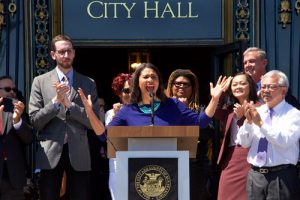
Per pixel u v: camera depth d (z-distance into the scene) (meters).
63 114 8.09
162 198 6.17
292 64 10.27
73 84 8.27
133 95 6.98
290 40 10.27
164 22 10.29
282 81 7.43
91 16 10.26
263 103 8.02
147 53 12.21
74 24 10.25
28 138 8.29
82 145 8.10
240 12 10.30
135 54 12.20
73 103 8.02
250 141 7.50
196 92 8.91
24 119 8.58
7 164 8.27
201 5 10.30
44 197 8.10
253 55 8.74
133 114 6.92
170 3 10.29
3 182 8.29
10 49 10.15
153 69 6.93
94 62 12.84
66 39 8.30
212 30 10.31
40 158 8.11
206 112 7.27
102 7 10.26
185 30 10.30
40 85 8.26
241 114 7.65
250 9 10.27
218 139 9.62
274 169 7.35
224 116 8.18
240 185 7.86
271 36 10.28
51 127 8.09
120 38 10.27
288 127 7.29
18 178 8.31
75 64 12.72
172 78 8.91
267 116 7.46
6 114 8.38
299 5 10.29
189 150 6.65
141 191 6.18
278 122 7.39
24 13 10.16
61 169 8.13
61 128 8.06
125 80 8.84
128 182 6.18
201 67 12.70
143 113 6.92
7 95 8.58
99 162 9.36
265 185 7.38
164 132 6.20
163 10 10.28
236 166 7.89
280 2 10.28
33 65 10.13
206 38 10.31
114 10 10.27
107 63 12.86
